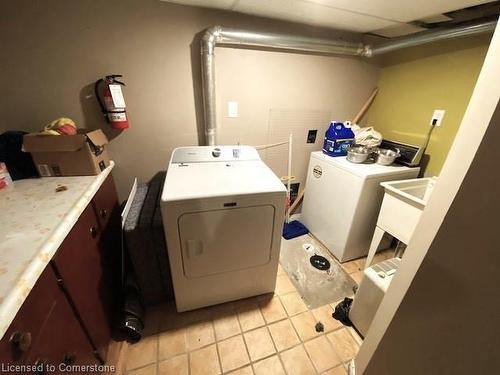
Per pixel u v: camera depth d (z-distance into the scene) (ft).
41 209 3.06
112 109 4.84
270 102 6.50
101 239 4.14
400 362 2.93
